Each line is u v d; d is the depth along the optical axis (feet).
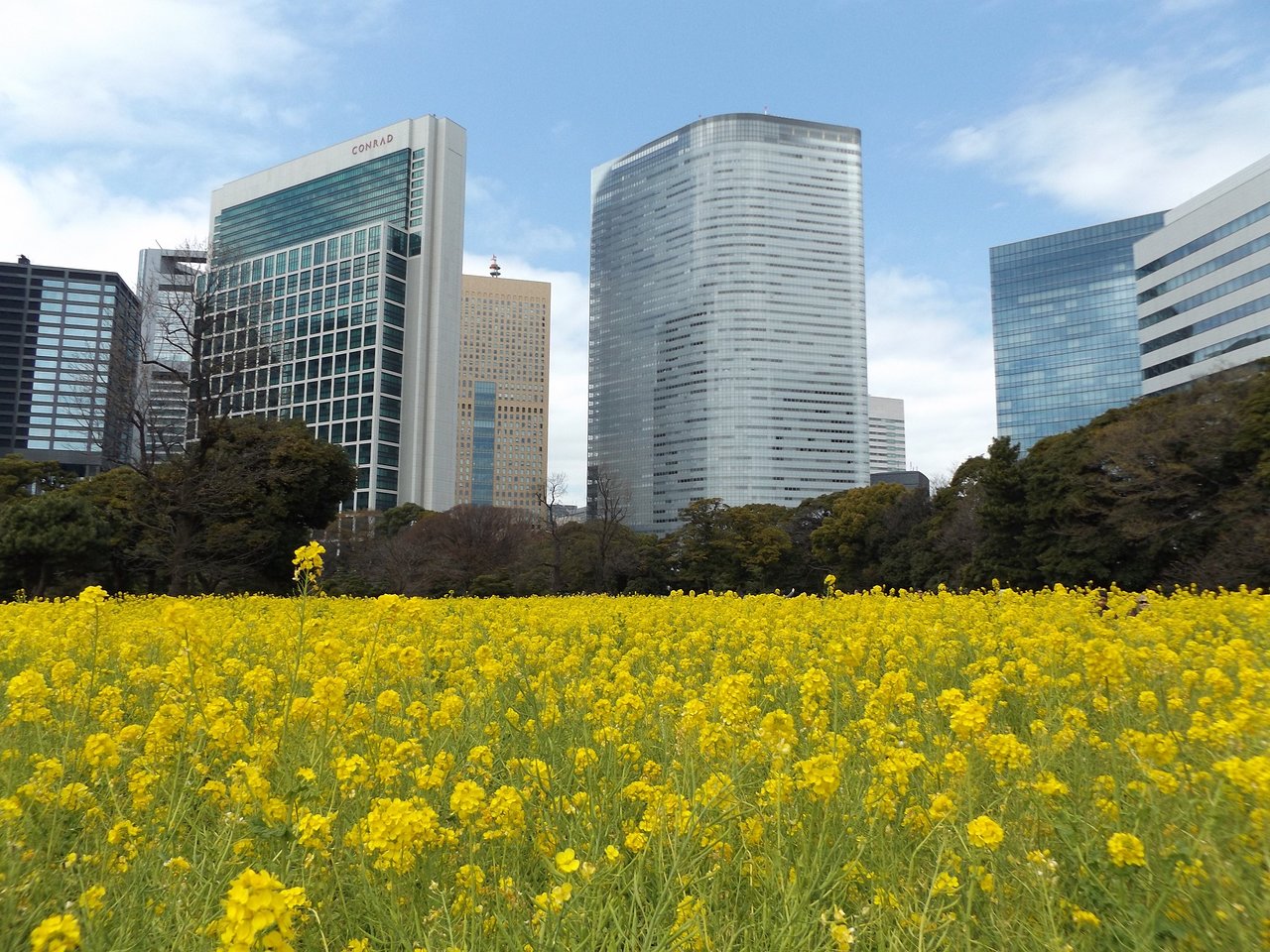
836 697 13.33
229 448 98.37
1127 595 37.93
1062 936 7.04
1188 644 21.31
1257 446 76.54
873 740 11.48
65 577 86.58
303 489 106.42
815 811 9.32
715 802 8.82
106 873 8.36
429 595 133.80
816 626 30.35
